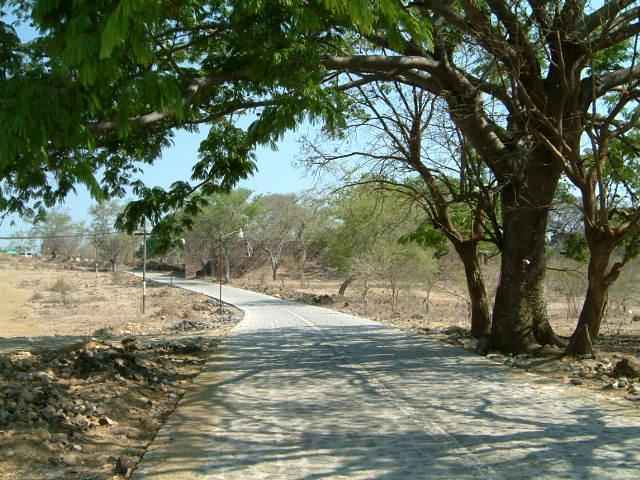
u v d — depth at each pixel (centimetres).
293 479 568
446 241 2211
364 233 3534
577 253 2002
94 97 589
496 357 1430
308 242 5897
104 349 1177
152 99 606
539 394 978
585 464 607
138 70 633
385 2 553
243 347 1684
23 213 965
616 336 2047
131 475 579
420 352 1555
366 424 784
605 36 1268
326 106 853
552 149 1280
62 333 3225
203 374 1204
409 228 3222
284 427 769
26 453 617
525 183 1480
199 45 1027
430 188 1883
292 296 4984
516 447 670
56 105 556
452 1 1271
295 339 1909
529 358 1395
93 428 741
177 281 7888
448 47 1502
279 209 7306
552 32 1283
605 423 777
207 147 1433
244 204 7481
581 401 917
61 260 11619
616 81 1432
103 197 633
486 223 2209
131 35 501
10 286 6962
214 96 1284
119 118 611
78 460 620
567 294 3159
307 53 852
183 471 591
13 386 842
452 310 3844
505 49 1285
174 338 2011
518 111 1331
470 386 1058
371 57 1327
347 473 585
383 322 2817
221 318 3197
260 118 852
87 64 508
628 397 938
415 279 3688
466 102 1482
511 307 1495
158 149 1353
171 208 1425
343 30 915
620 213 1405
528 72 1362
